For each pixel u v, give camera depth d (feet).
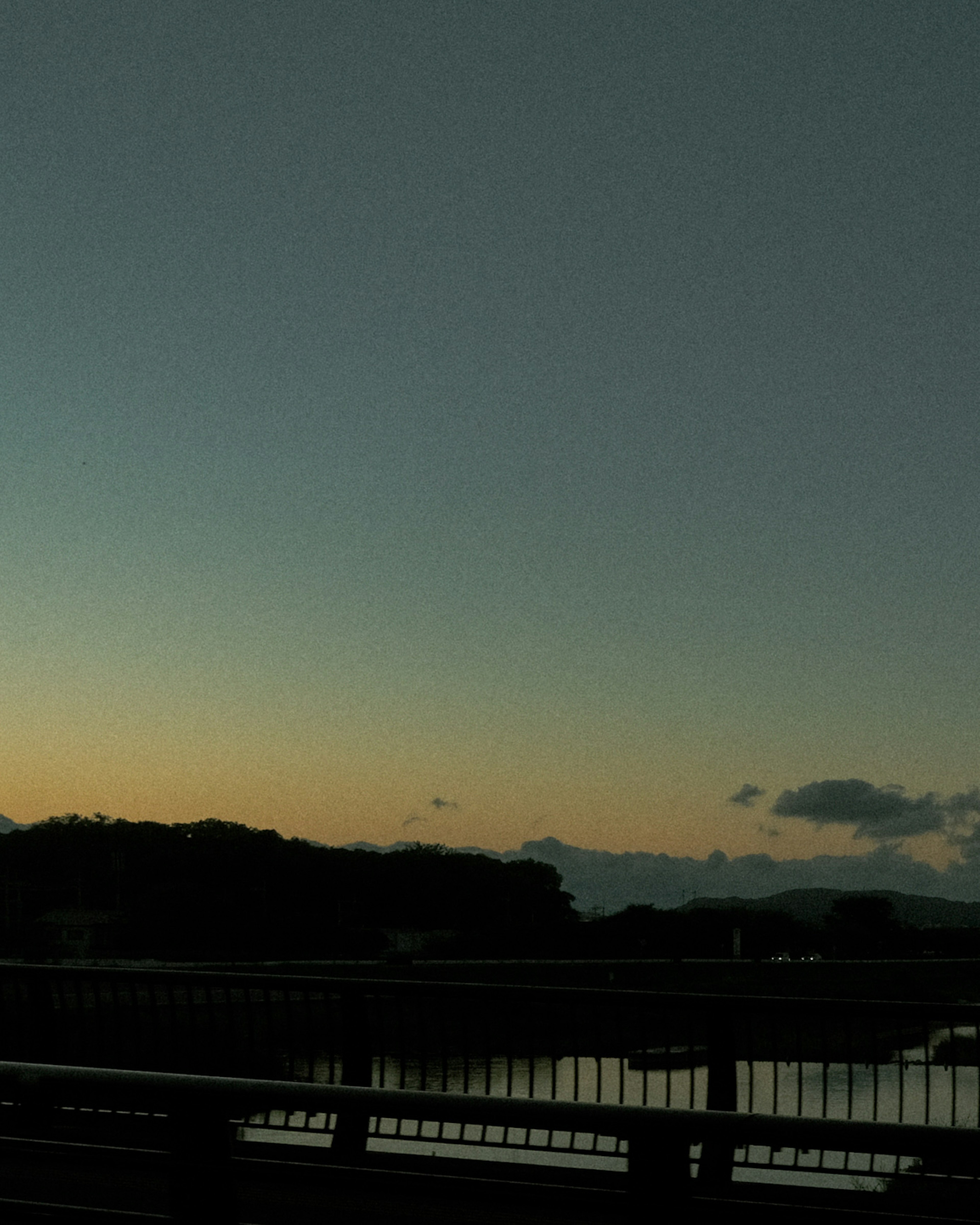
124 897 570.87
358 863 638.94
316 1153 10.02
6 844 590.96
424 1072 28.37
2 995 32.14
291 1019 29.63
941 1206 11.96
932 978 396.16
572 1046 26.91
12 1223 10.67
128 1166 10.00
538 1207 8.85
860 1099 55.98
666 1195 8.59
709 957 612.70
